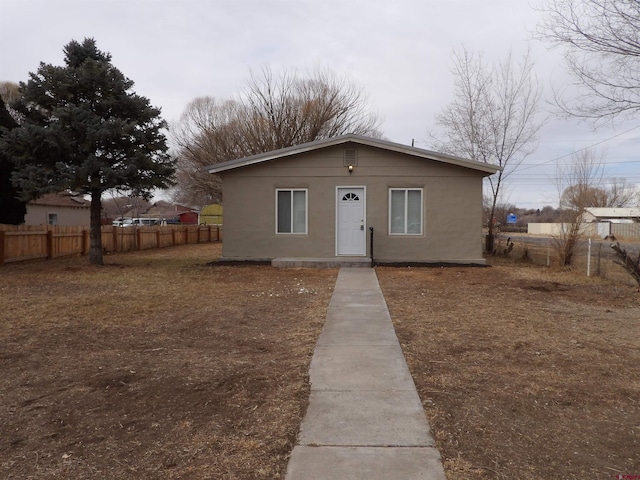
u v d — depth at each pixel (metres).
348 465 3.05
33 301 8.50
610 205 50.38
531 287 10.27
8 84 26.77
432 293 9.41
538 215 80.62
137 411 3.92
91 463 3.13
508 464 3.09
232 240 15.00
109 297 8.95
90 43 13.91
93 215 14.32
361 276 11.80
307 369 4.90
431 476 2.93
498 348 5.62
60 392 4.33
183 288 10.09
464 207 14.53
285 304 8.35
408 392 4.26
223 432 3.53
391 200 14.78
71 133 12.97
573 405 4.03
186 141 35.09
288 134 31.09
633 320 7.16
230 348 5.68
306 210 14.84
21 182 12.55
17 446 3.37
